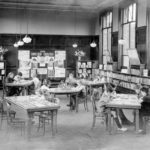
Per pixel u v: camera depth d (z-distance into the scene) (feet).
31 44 55.67
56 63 56.39
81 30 57.98
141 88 27.58
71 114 31.60
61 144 20.90
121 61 47.06
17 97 27.09
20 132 24.36
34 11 55.52
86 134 23.76
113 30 49.65
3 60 52.95
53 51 56.39
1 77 52.70
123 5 44.98
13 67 54.80
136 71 38.17
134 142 21.44
